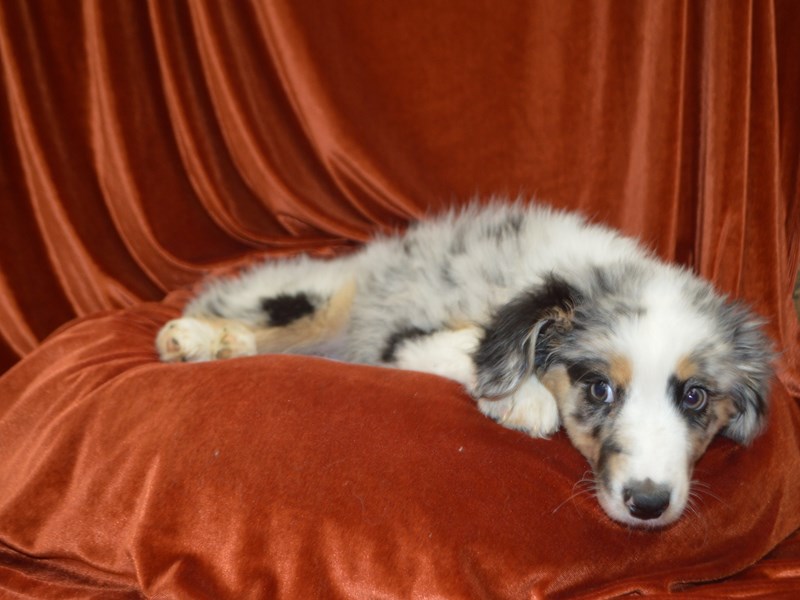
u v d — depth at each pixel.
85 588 0.70
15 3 0.88
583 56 0.88
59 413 0.75
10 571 0.71
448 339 0.76
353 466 0.68
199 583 0.67
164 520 0.68
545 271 0.76
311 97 0.90
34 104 0.90
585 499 0.69
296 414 0.70
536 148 0.91
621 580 0.68
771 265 0.90
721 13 0.85
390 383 0.72
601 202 0.92
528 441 0.71
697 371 0.69
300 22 0.89
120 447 0.71
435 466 0.68
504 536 0.66
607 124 0.90
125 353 0.80
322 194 0.95
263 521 0.67
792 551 0.78
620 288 0.72
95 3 0.89
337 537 0.66
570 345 0.71
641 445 0.67
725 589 0.68
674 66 0.87
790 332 0.92
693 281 0.75
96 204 0.95
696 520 0.71
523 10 0.88
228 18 0.90
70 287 0.95
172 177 0.95
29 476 0.73
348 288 0.84
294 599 0.66
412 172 0.92
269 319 0.83
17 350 0.94
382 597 0.65
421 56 0.90
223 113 0.92
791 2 0.87
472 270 0.79
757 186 0.89
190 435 0.70
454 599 0.65
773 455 0.77
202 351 0.80
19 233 0.93
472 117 0.91
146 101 0.93
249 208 0.97
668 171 0.89
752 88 0.87
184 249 0.96
